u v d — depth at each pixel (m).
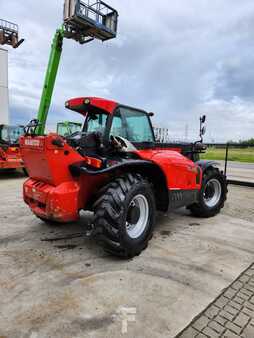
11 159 6.89
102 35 7.79
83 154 2.46
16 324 1.48
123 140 2.58
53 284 1.90
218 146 7.07
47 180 2.40
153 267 2.20
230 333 1.47
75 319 1.53
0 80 13.98
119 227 2.22
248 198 5.13
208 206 3.77
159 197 2.96
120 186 2.32
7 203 4.21
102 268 2.16
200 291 1.86
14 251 2.45
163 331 1.46
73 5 6.86
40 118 7.36
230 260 2.36
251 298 1.80
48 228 3.07
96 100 2.55
